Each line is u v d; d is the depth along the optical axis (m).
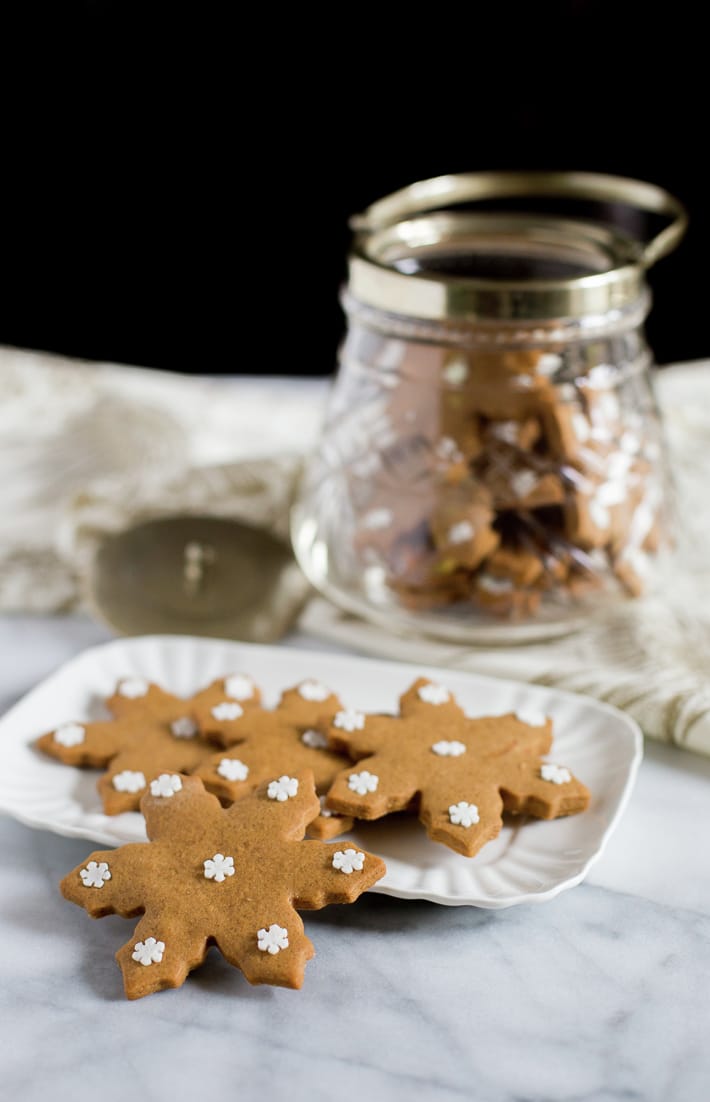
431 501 0.66
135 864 0.55
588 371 0.66
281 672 0.66
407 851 0.57
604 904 0.57
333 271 1.62
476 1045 0.52
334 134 1.52
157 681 0.66
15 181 1.61
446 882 0.56
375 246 0.68
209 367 1.70
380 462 0.67
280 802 0.57
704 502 0.79
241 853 0.55
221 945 0.53
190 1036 0.52
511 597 0.66
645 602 0.72
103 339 1.71
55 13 1.49
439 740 0.60
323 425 0.72
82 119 1.56
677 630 0.70
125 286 1.69
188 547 0.75
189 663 0.66
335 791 0.57
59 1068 0.52
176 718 0.62
